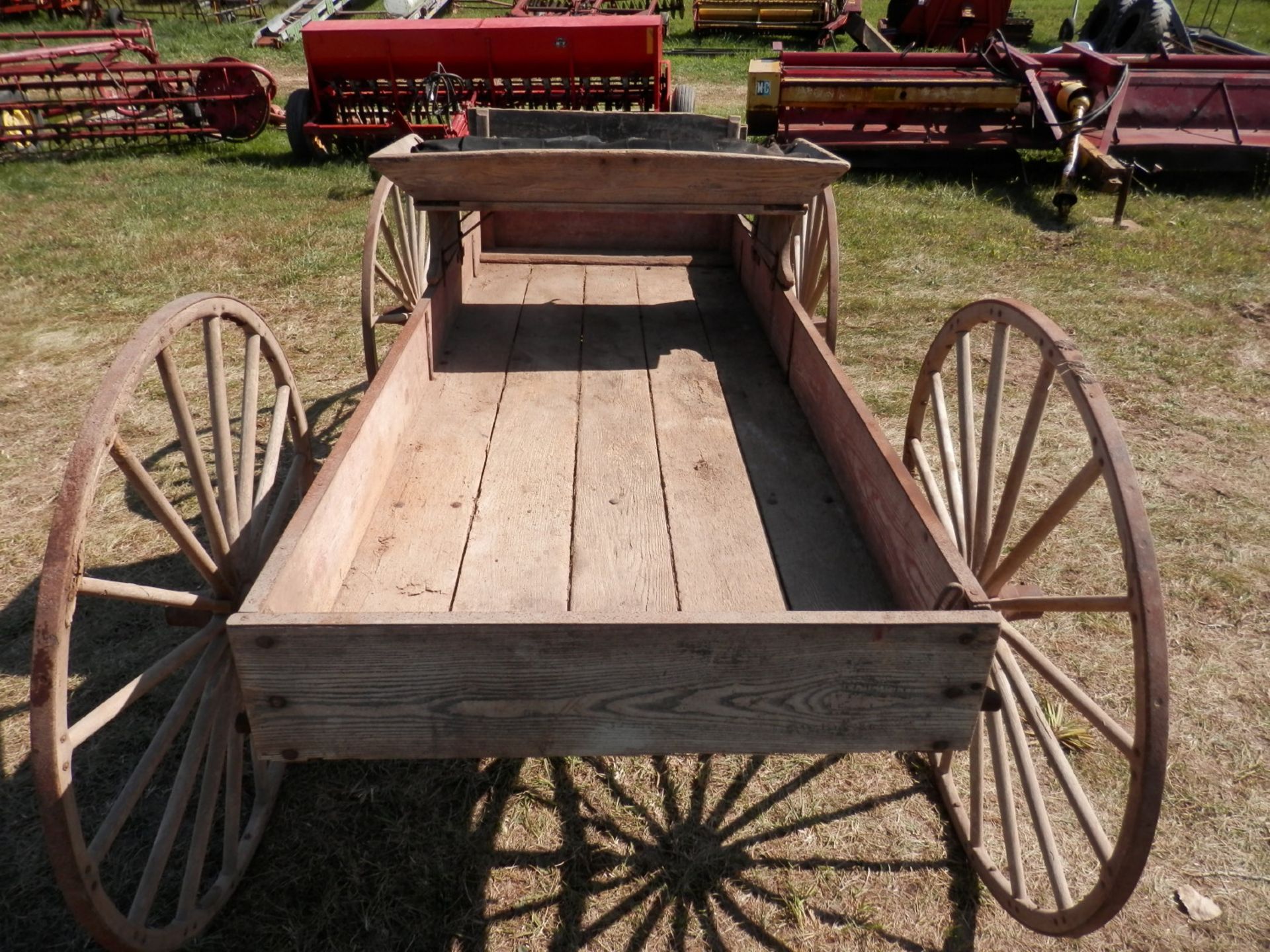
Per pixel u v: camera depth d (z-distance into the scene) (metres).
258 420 4.40
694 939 2.20
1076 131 7.51
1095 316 5.56
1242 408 4.56
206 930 2.19
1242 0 22.27
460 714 1.55
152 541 3.54
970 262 6.43
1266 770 2.64
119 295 5.84
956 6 13.07
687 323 3.58
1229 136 7.89
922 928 2.24
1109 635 3.11
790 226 3.06
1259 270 6.29
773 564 2.21
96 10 17.70
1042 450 4.18
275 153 9.72
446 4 18.30
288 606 1.69
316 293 5.89
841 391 2.44
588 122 4.04
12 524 3.62
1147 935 2.21
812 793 2.58
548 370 3.17
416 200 3.00
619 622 1.47
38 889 2.28
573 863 2.37
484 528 2.32
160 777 2.58
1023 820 2.53
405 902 2.27
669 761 2.67
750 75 8.05
